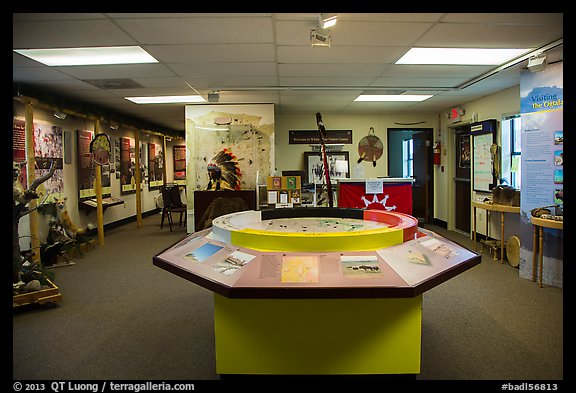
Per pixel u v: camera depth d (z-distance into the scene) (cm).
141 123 856
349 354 211
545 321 307
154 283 428
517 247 455
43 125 550
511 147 547
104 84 502
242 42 346
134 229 807
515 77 475
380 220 286
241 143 666
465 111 676
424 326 300
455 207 741
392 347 211
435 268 191
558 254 391
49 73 442
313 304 209
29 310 345
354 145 801
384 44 356
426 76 482
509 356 252
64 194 609
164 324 314
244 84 518
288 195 502
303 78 489
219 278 182
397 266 188
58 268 493
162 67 427
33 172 482
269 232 217
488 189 590
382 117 800
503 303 348
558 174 384
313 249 204
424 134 809
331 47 364
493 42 351
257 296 169
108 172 780
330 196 332
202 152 666
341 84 525
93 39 332
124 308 351
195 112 662
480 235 625
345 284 171
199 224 539
